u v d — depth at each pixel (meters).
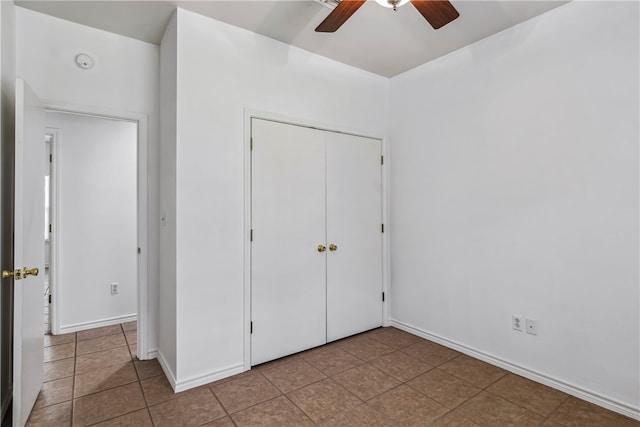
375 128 3.33
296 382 2.32
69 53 2.38
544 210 2.28
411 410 2.00
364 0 1.75
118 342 3.02
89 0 2.14
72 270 3.27
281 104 2.69
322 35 2.59
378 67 3.17
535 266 2.33
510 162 2.46
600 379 2.04
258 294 2.56
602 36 2.02
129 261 3.58
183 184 2.22
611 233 2.00
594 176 2.06
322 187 2.94
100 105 2.49
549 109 2.25
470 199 2.72
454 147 2.83
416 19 2.36
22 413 1.77
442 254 2.94
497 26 2.44
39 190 2.13
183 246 2.22
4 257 1.93
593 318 2.07
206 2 2.17
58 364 2.58
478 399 2.11
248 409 2.01
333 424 1.87
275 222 2.65
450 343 2.88
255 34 2.55
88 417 1.92
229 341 2.41
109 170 3.48
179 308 2.21
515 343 2.44
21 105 1.73
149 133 2.68
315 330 2.90
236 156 2.45
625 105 1.94
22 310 1.74
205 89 2.32
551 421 1.90
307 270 2.84
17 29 2.20
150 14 2.29
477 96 2.66
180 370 2.21
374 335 3.18
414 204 3.18
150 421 1.89
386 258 3.42
